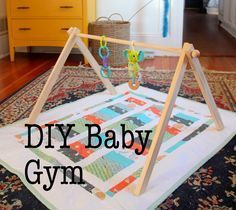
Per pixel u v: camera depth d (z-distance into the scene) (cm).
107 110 176
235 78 224
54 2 263
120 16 300
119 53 261
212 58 284
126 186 112
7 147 138
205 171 120
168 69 252
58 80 226
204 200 104
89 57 181
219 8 476
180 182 114
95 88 211
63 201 105
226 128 154
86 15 264
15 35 278
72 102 188
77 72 245
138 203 103
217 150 134
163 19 287
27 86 215
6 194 108
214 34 397
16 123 160
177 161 127
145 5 295
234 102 184
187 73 235
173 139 144
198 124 158
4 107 181
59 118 166
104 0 297
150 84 217
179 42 301
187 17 551
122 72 245
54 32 272
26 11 269
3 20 301
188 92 201
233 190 108
